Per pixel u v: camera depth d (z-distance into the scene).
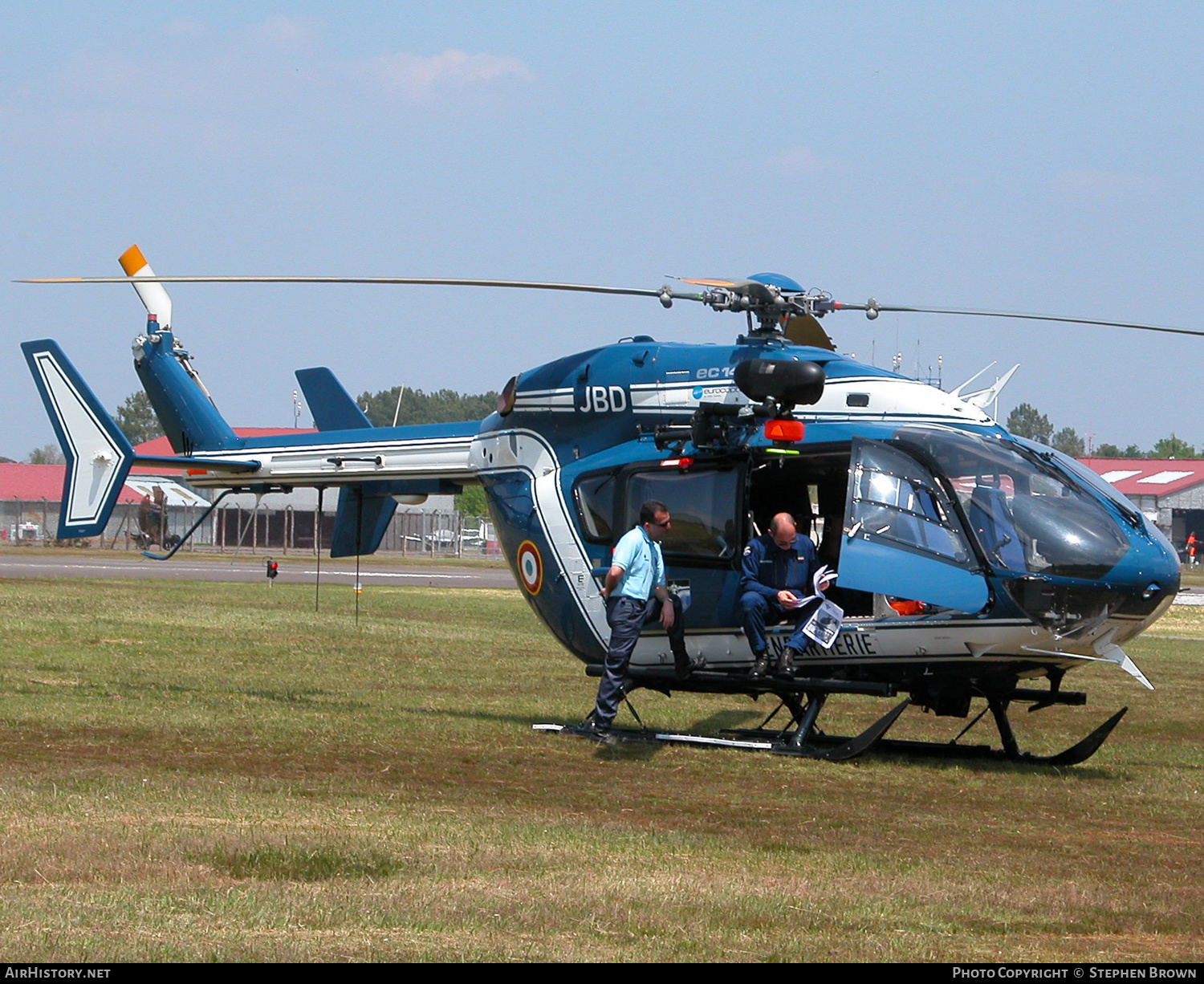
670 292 22.94
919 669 21.55
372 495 32.28
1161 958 11.10
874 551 20.98
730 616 22.78
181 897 11.82
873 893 12.95
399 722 24.80
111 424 32.00
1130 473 185.50
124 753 20.52
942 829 16.73
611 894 12.50
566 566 25.02
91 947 10.26
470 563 141.38
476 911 11.73
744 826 16.52
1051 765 22.31
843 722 27.97
